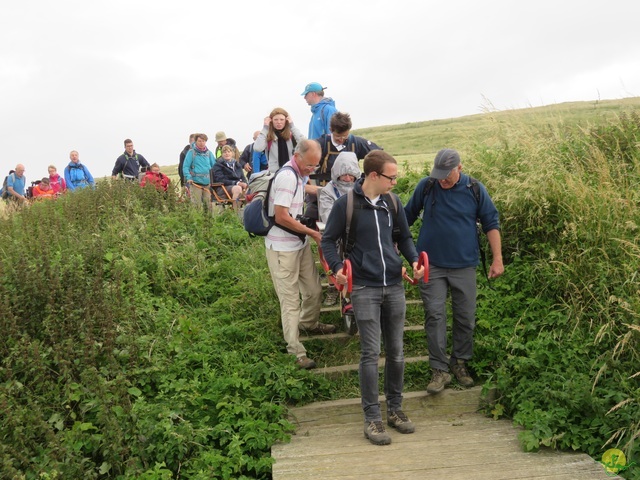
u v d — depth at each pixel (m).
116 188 11.03
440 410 5.54
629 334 5.31
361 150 7.46
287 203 5.69
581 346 5.68
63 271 6.49
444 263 5.61
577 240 6.69
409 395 5.55
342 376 5.91
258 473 4.74
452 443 4.91
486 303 6.59
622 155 8.08
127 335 5.79
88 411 5.11
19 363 5.32
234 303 7.03
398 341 5.05
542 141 8.22
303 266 6.16
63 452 4.52
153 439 4.79
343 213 4.87
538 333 6.06
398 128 35.31
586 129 8.68
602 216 6.71
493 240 5.69
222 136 13.24
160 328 6.24
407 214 5.78
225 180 11.83
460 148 8.94
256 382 5.70
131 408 4.95
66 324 5.75
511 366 5.70
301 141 5.75
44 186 16.89
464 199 5.61
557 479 4.29
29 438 4.66
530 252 7.16
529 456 4.66
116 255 7.64
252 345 6.25
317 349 6.40
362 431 5.21
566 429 4.92
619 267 6.23
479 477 4.34
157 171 12.53
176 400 5.25
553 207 7.13
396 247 5.22
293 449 4.89
